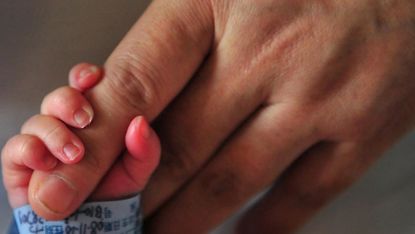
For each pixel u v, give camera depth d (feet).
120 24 0.78
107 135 0.69
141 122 0.68
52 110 0.69
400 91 0.74
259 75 0.73
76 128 0.69
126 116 0.70
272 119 0.75
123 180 0.71
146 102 0.71
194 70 0.74
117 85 0.70
